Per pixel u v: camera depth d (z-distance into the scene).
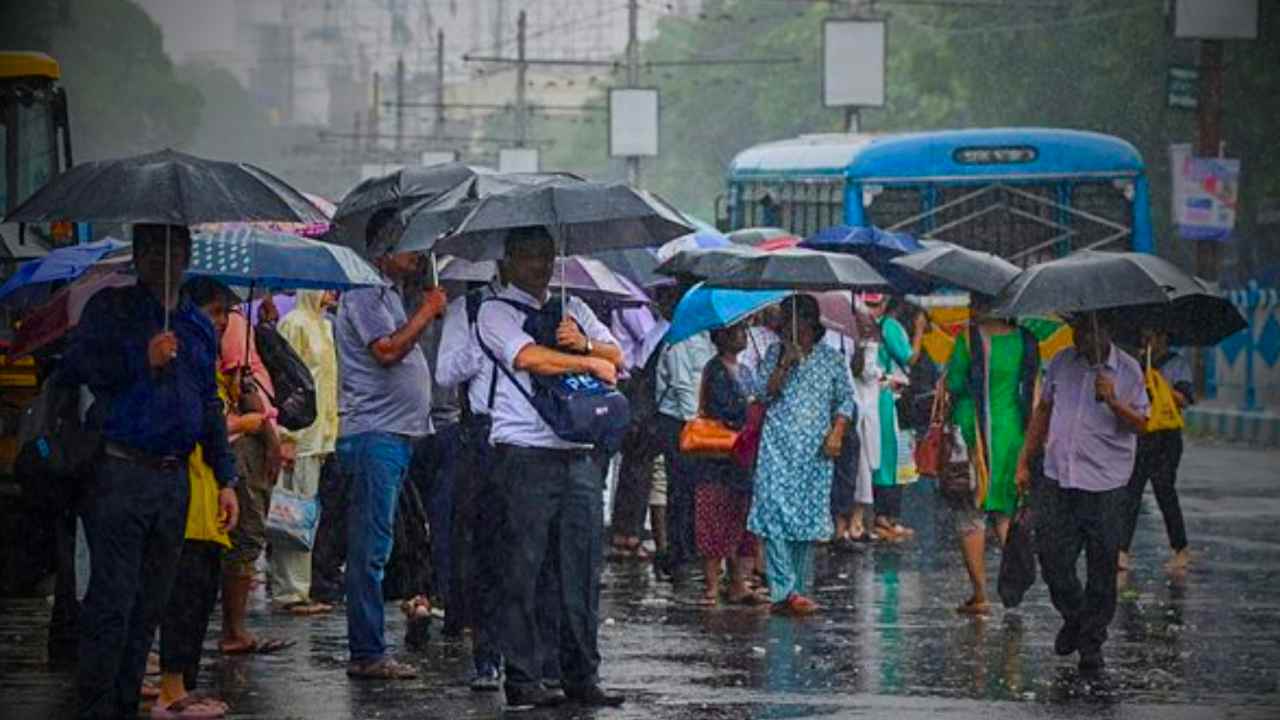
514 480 19.83
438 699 20.64
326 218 19.05
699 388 29.16
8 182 40.06
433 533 24.25
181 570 19.66
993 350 26.67
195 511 19.53
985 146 51.41
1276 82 97.81
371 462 21.45
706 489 27.94
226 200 18.16
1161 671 22.61
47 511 20.22
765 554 27.16
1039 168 51.28
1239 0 74.69
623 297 24.39
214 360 18.83
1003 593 26.08
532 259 20.00
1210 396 73.81
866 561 33.09
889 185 51.53
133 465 18.30
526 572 19.91
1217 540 35.66
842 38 122.12
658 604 28.12
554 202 19.75
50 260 23.66
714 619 26.69
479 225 19.64
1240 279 98.75
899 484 36.19
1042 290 22.61
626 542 32.97
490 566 20.80
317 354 25.89
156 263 18.36
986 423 26.67
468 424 21.19
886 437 35.97
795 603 27.02
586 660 20.20
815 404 26.92
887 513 36.16
